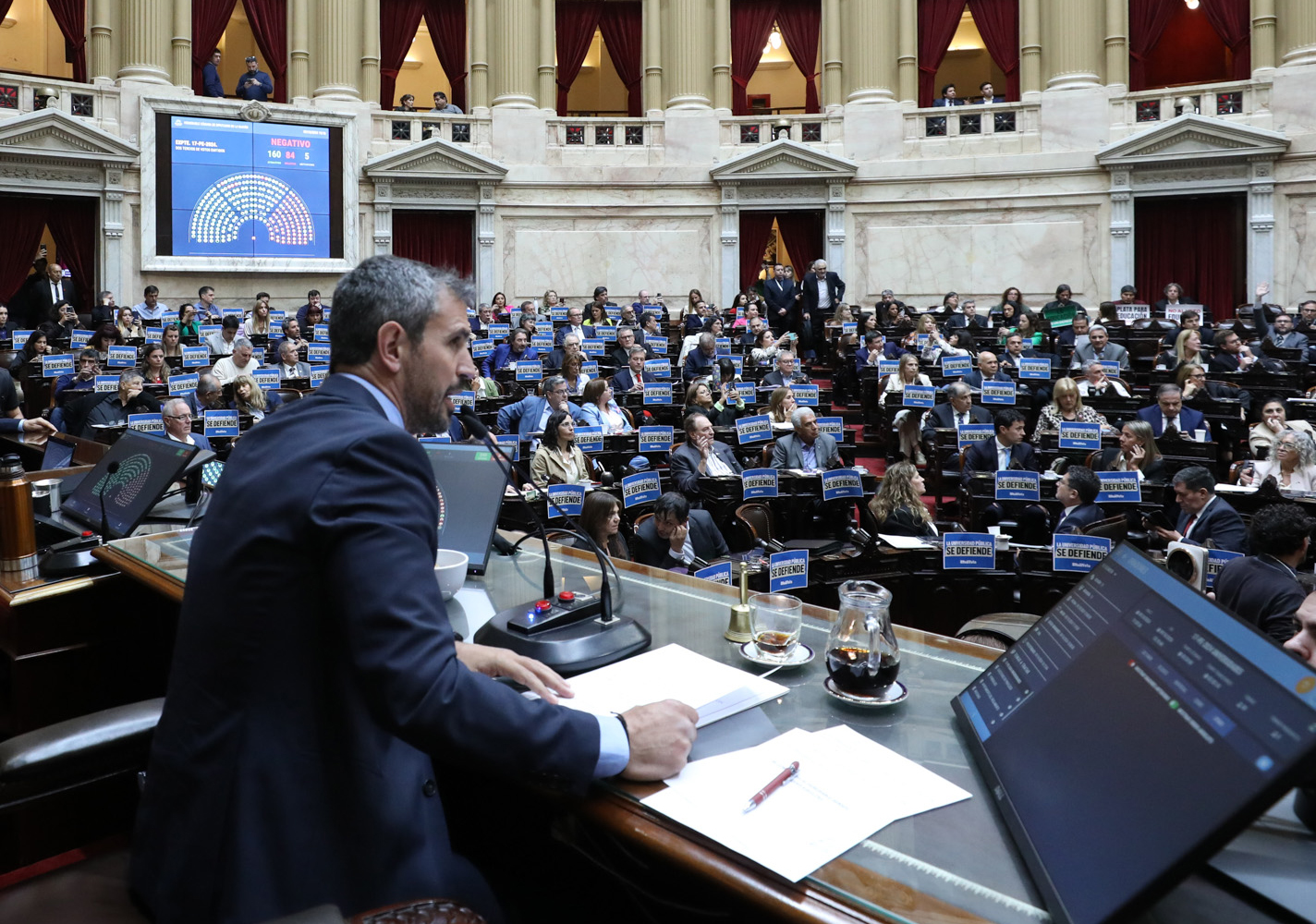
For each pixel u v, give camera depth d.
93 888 1.40
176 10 16.05
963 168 16.62
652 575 2.08
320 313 13.89
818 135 17.39
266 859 1.24
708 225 17.38
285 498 1.24
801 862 1.03
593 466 6.99
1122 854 0.92
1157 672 1.08
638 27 18.78
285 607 1.25
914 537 5.15
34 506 2.96
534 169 17.11
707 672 1.49
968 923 0.94
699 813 1.13
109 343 10.19
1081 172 16.23
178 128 15.42
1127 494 5.76
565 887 1.80
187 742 1.29
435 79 22.94
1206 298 16.16
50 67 19.97
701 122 17.39
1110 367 10.19
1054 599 4.44
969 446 7.48
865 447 10.15
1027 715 1.23
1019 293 15.20
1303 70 15.23
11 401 7.24
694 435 6.87
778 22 18.42
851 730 1.34
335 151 16.33
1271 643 0.95
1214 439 8.19
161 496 2.62
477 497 2.17
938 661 1.62
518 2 17.19
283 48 16.94
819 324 14.77
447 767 1.93
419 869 1.30
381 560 1.20
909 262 16.94
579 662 1.52
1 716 2.52
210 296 14.26
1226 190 15.56
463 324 1.47
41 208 15.27
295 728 1.26
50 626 2.49
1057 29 16.52
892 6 17.33
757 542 5.70
